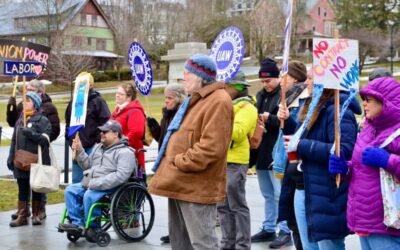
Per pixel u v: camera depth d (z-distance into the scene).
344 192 4.89
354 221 4.51
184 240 5.44
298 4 73.88
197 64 5.15
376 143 4.39
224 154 5.07
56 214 9.45
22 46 9.09
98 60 75.62
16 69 9.00
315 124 5.09
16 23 69.38
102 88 61.72
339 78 4.78
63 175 13.29
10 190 11.56
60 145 20.44
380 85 4.34
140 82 7.98
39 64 9.36
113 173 7.56
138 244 7.64
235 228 7.01
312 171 4.96
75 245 7.62
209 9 74.88
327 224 4.89
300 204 5.25
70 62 58.81
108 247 7.50
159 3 73.62
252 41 71.38
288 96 6.77
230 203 6.90
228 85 7.07
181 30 70.75
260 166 7.60
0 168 15.01
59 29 64.19
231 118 5.12
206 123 5.02
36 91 8.95
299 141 4.97
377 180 4.36
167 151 5.26
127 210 7.74
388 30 63.12
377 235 4.41
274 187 7.62
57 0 65.06
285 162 5.79
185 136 5.14
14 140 8.80
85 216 7.56
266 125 7.48
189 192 5.07
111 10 78.31
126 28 71.69
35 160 8.48
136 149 8.37
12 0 72.75
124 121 8.42
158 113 32.06
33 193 8.75
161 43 71.44
